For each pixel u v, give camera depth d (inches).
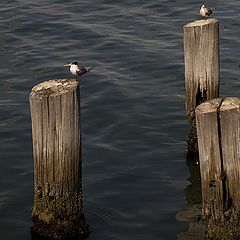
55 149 494.0
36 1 1278.3
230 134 464.1
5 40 1059.3
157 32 1072.2
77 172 507.5
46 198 513.7
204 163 477.4
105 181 620.1
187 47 636.1
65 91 484.1
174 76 884.0
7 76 900.0
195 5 1218.0
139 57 955.3
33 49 1013.2
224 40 1015.0
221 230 490.9
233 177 474.3
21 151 679.1
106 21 1143.0
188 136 672.4
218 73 642.8
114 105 791.1
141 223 554.6
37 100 482.6
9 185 613.9
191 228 546.3
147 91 833.5
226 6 1200.2
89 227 546.6
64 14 1187.9
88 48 1011.9
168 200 590.9
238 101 479.2
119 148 685.3
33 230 533.3
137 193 601.3
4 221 559.5
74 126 491.8
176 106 787.4
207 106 474.6
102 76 884.0
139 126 736.3
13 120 754.2
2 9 1227.2
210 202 486.6
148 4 1234.0
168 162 657.6
